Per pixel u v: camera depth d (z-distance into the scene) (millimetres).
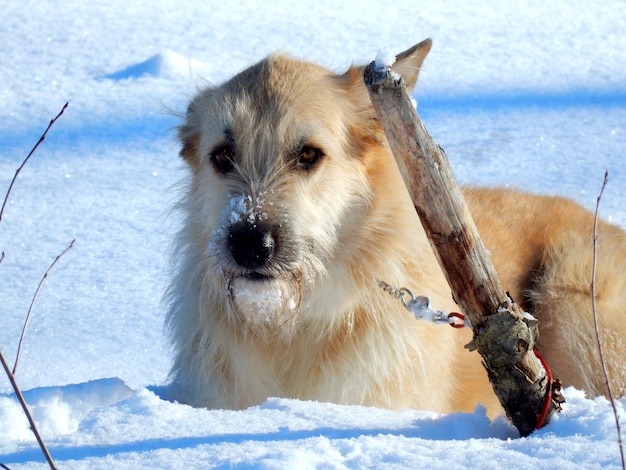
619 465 4730
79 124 20594
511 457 4914
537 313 10125
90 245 14320
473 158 17203
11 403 7449
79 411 7723
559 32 28984
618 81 23219
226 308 8273
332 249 8188
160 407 6219
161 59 24875
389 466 4820
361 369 8297
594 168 16781
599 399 6609
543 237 10867
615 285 9984
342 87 8742
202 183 8625
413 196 5734
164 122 20719
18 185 17031
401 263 8461
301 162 8188
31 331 11250
